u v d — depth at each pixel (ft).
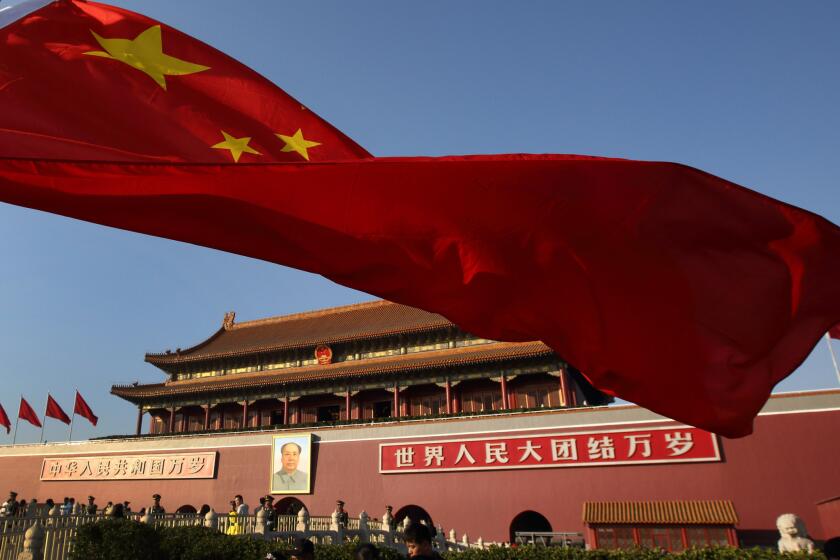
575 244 23.98
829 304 23.11
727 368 23.08
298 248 24.58
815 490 115.75
